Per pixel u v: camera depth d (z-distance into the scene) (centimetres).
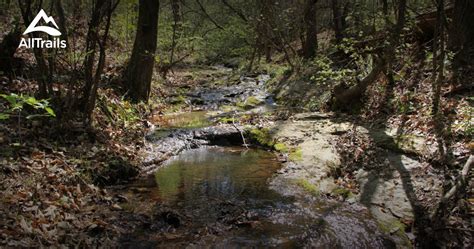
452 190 466
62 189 503
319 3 1952
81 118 727
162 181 615
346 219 478
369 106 916
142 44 1026
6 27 1240
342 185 580
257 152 783
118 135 773
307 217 488
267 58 1972
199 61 2245
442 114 702
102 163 610
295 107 1110
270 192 568
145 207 508
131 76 1031
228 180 620
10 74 797
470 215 445
